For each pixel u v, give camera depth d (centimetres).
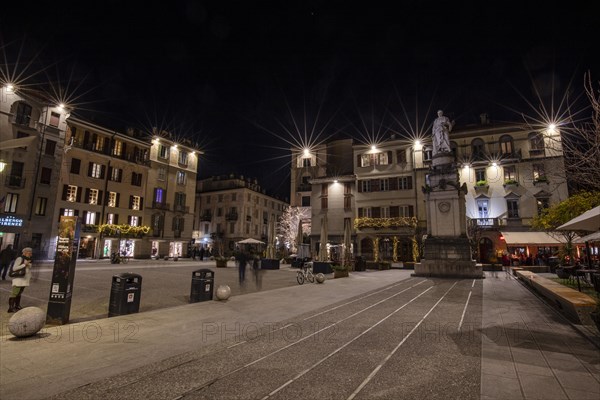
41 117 3294
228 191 6488
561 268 1714
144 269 2494
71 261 772
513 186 3534
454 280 1886
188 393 407
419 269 2112
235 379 451
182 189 5081
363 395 403
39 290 1259
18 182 3072
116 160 4206
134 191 4412
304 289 1455
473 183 3712
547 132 3369
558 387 423
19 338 633
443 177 2252
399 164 4141
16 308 878
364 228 4103
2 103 3012
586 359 528
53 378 450
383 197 4141
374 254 3894
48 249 3272
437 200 2239
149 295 1220
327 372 477
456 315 887
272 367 496
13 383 432
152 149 4703
